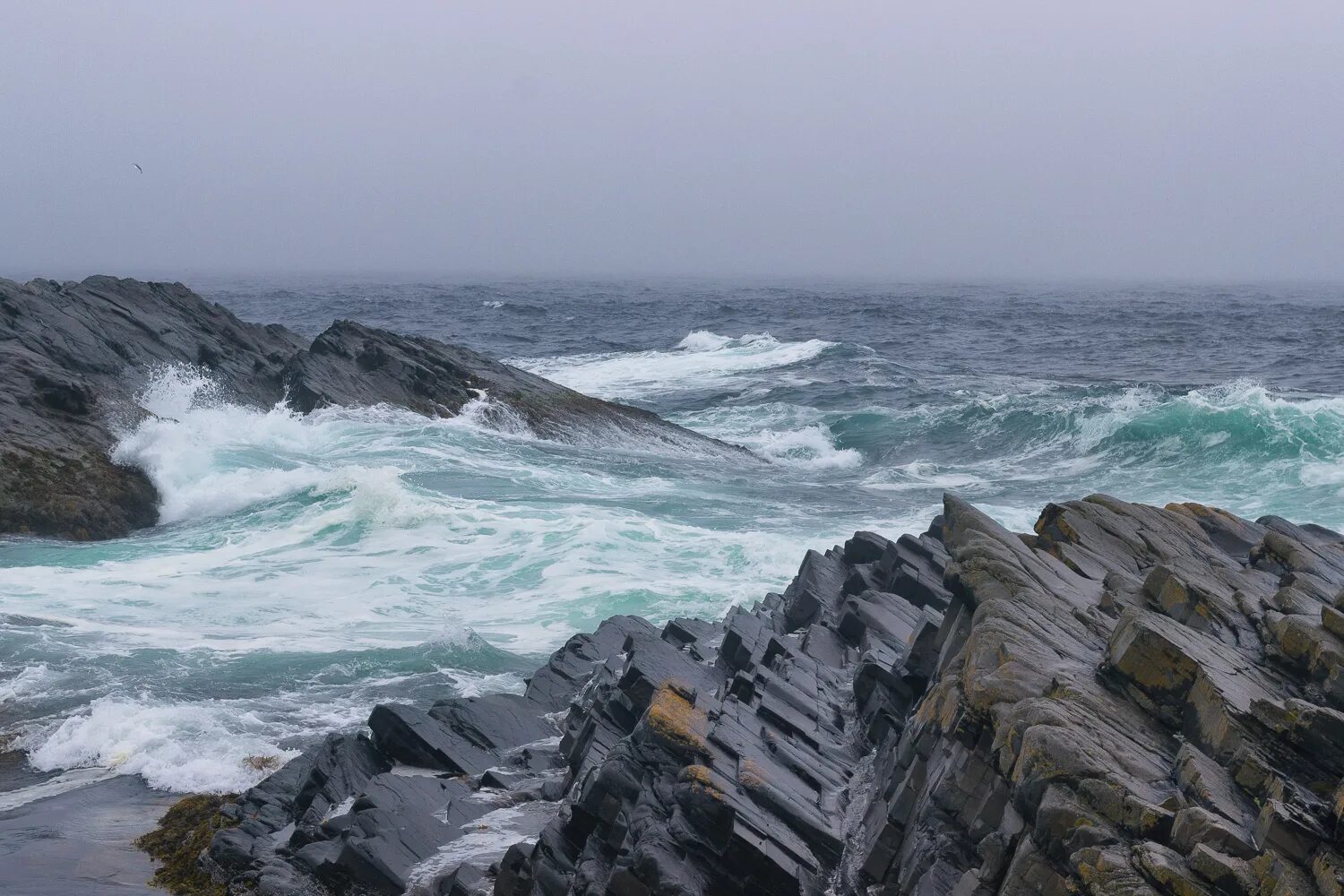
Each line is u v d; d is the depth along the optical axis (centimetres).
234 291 17250
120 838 1225
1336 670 858
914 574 1545
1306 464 3098
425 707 1551
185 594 2030
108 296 3538
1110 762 757
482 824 1117
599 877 915
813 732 1105
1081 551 1258
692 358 6328
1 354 2786
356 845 1044
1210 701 798
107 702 1521
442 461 3055
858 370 5650
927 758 909
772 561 2211
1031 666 874
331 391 3494
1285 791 713
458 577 2144
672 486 3030
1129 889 665
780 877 872
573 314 10981
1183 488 3022
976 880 771
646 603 1991
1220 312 11500
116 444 2677
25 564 2186
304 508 2528
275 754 1411
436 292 17250
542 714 1421
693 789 907
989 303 14375
